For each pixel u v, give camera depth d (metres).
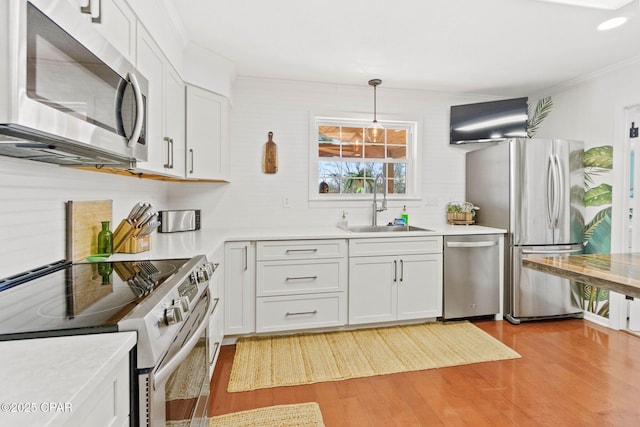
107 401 0.67
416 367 2.23
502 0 1.93
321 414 1.76
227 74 2.81
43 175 1.35
